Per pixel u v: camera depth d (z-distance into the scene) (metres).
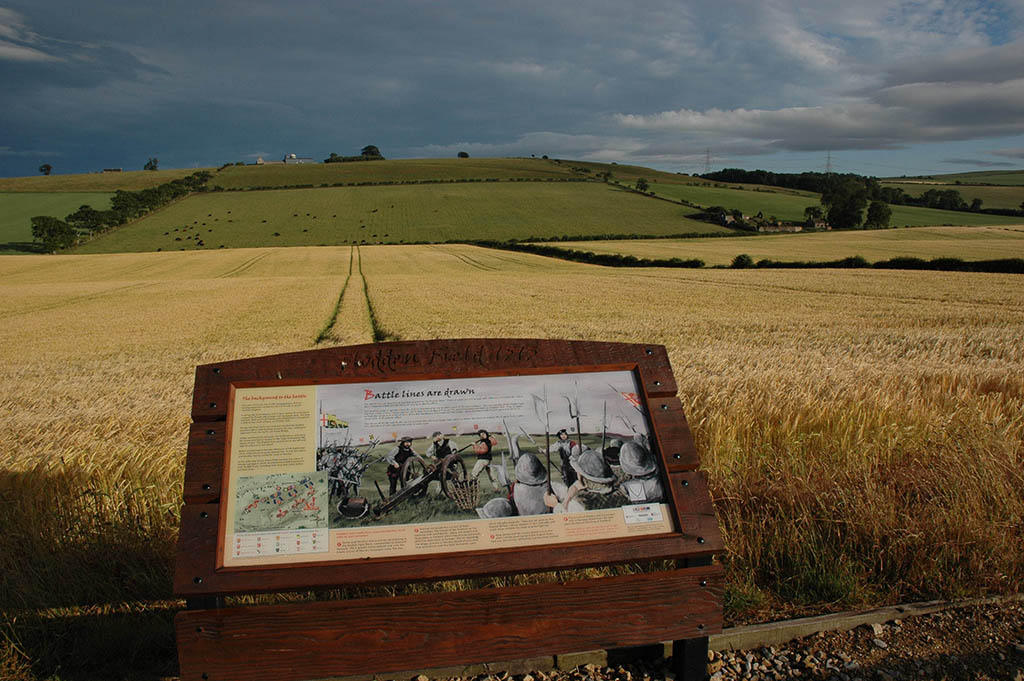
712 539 2.95
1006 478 4.39
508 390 3.14
